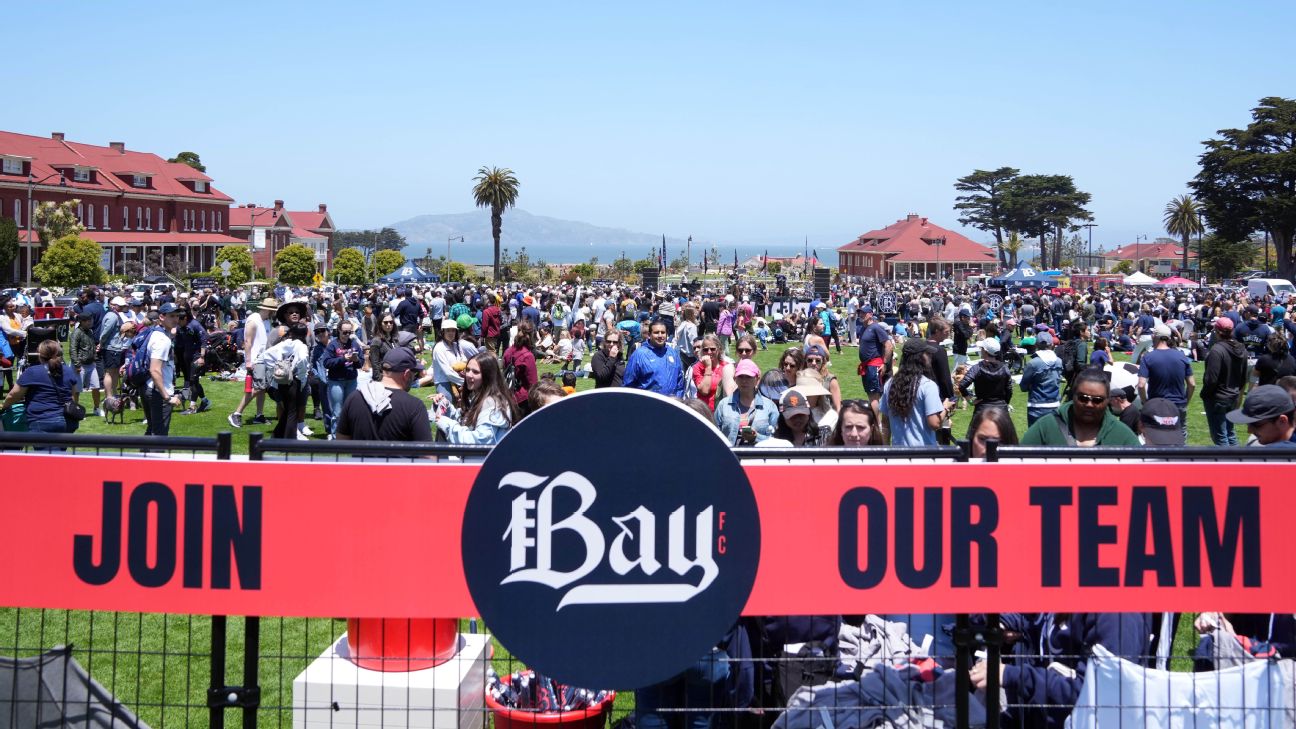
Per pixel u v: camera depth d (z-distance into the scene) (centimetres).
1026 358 2231
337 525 333
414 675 420
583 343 2508
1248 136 10594
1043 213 14125
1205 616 420
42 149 7956
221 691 348
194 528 335
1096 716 364
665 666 333
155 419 1146
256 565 335
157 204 8869
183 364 1551
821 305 2928
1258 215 10250
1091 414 552
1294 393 675
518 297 3312
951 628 394
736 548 332
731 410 816
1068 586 337
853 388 2075
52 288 6003
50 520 337
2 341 1467
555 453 328
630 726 417
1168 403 686
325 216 13425
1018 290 6147
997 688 349
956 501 336
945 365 968
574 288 4178
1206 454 337
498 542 330
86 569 337
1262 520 337
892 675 384
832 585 335
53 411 972
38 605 338
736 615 333
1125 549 337
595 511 329
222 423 1446
